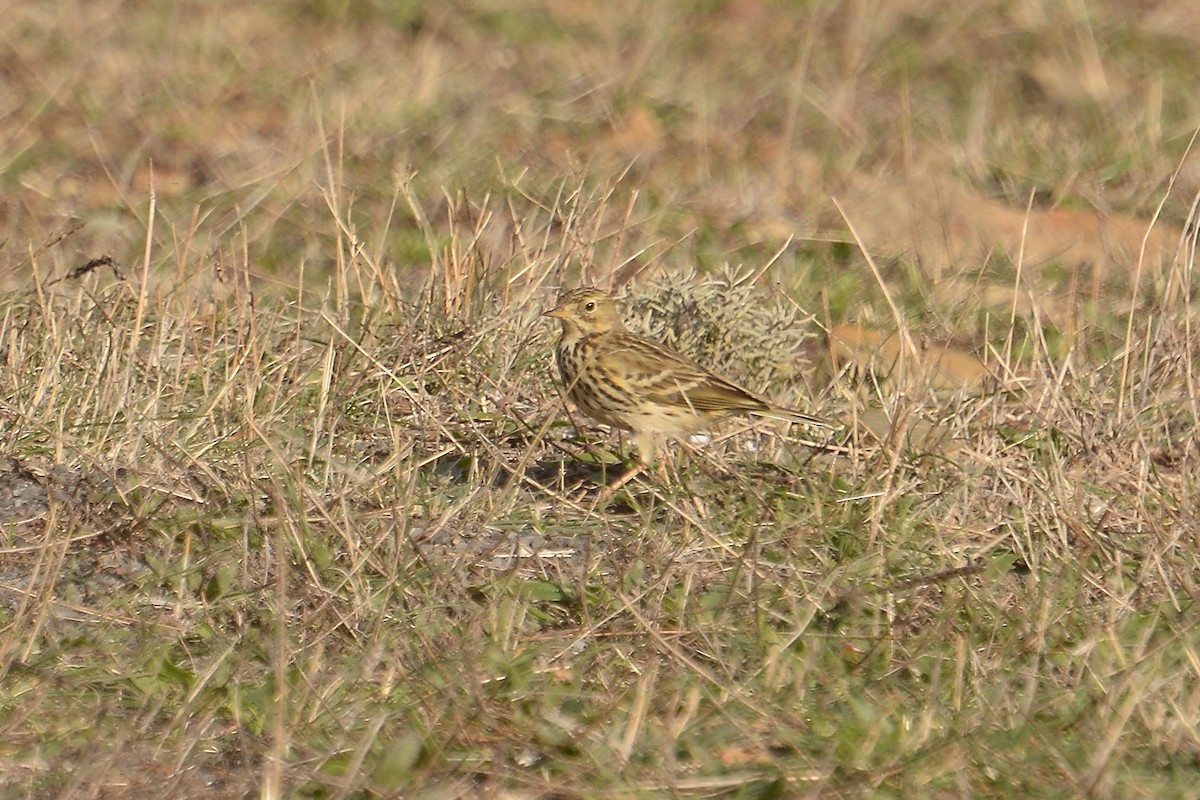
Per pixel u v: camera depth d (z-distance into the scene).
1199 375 15.15
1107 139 25.11
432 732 9.66
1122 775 9.39
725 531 12.58
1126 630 11.08
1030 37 30.20
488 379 14.69
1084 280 19.27
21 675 10.27
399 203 21.00
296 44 28.47
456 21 30.27
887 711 10.04
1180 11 31.98
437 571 11.34
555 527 12.66
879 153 24.69
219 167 22.69
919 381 14.55
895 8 31.38
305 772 9.28
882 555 11.88
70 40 27.55
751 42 29.94
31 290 16.14
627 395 13.51
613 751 9.47
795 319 16.86
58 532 11.90
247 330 14.98
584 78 27.36
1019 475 13.02
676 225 21.08
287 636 10.53
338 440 13.58
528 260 16.41
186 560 11.47
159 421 13.36
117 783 9.23
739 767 9.45
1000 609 11.24
